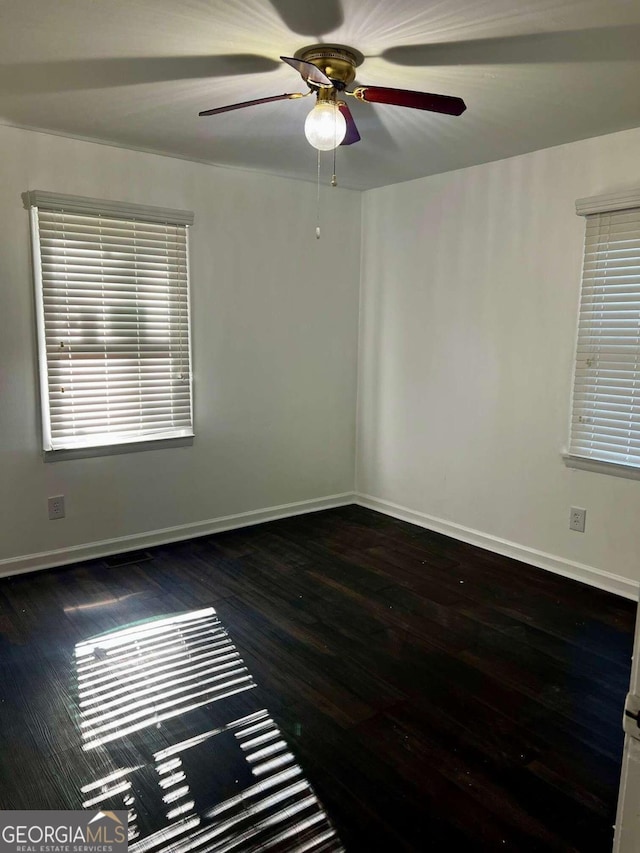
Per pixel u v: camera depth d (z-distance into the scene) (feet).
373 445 14.64
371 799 5.68
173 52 6.81
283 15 5.95
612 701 7.21
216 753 6.27
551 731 6.66
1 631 8.68
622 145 9.45
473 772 6.04
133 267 11.06
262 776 5.96
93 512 11.26
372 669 7.82
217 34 6.38
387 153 10.77
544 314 10.77
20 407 10.26
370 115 8.66
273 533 12.95
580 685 7.52
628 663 8.02
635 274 9.46
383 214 13.79
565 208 10.27
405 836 5.28
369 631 8.79
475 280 11.89
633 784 2.55
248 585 10.30
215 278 12.15
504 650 8.31
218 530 12.97
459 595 10.01
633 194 9.20
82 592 9.96
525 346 11.12
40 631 8.70
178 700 7.14
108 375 11.04
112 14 5.92
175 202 11.41
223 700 7.14
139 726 6.68
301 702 7.13
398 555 11.76
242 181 12.25
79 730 6.61
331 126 6.86
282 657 8.07
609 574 10.24
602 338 9.96
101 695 7.23
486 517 12.14
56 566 10.93
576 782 5.92
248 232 12.48
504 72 7.21
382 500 14.55
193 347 12.05
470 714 6.93
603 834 5.32
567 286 10.37
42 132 9.80
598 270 9.90
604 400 10.03
